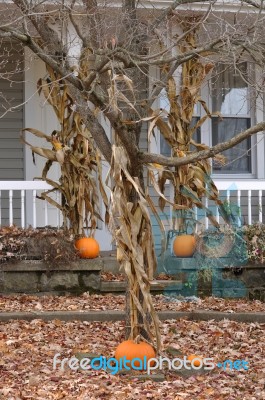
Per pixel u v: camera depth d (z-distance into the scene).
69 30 12.78
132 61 9.44
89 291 13.90
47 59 9.38
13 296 13.61
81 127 14.23
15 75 16.36
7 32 9.31
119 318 12.20
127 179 9.67
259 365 10.16
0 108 16.34
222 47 9.69
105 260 14.45
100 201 16.00
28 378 9.42
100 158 14.18
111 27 10.83
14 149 16.48
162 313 12.35
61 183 14.39
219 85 17.11
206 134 17.09
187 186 14.38
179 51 13.75
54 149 14.19
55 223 16.12
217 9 13.99
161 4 14.34
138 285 9.62
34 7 9.32
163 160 9.54
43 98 16.22
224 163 14.41
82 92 9.45
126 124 9.62
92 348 10.55
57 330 11.55
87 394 8.77
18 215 16.39
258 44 10.09
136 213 9.61
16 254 13.73
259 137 17.08
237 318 12.32
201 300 13.73
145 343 9.74
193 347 10.78
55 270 13.80
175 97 14.53
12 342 10.73
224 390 9.12
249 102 17.14
